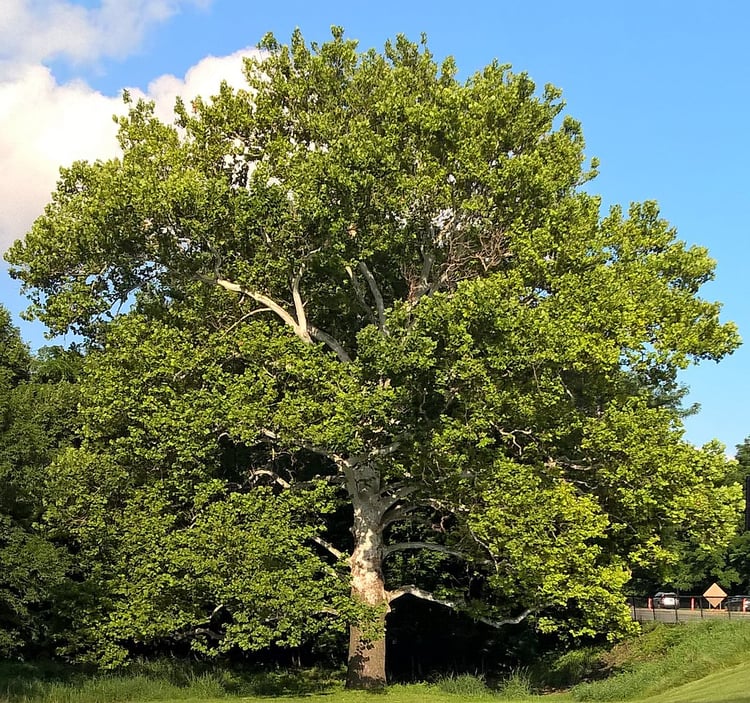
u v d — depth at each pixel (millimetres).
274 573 22531
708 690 18859
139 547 23625
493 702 23000
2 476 22688
